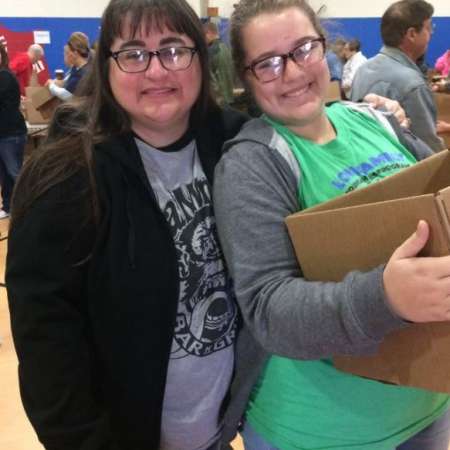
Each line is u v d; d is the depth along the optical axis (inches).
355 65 231.1
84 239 35.6
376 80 93.4
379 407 37.8
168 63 35.4
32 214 34.8
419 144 44.9
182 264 38.4
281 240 33.6
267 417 40.7
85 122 37.3
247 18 36.1
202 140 40.3
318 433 38.5
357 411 37.7
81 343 37.2
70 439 36.4
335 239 31.0
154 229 37.0
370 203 31.5
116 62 35.3
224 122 42.4
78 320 37.2
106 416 38.4
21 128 177.3
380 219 28.6
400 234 28.0
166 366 39.2
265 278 32.9
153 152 38.4
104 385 39.6
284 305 31.0
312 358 31.4
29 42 282.7
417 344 30.6
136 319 37.4
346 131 40.2
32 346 35.8
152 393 39.3
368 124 42.3
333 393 37.5
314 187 36.5
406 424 39.5
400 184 33.9
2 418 79.6
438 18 346.6
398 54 93.5
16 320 35.9
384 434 38.6
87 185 35.0
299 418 38.7
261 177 34.7
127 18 34.0
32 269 35.2
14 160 177.2
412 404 39.2
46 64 288.2
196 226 39.0
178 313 39.0
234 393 41.9
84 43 185.3
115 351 38.1
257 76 36.7
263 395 40.8
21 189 35.9
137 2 33.8
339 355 31.3
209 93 39.8
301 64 35.8
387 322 27.9
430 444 43.5
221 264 40.4
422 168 34.3
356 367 34.2
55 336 35.8
